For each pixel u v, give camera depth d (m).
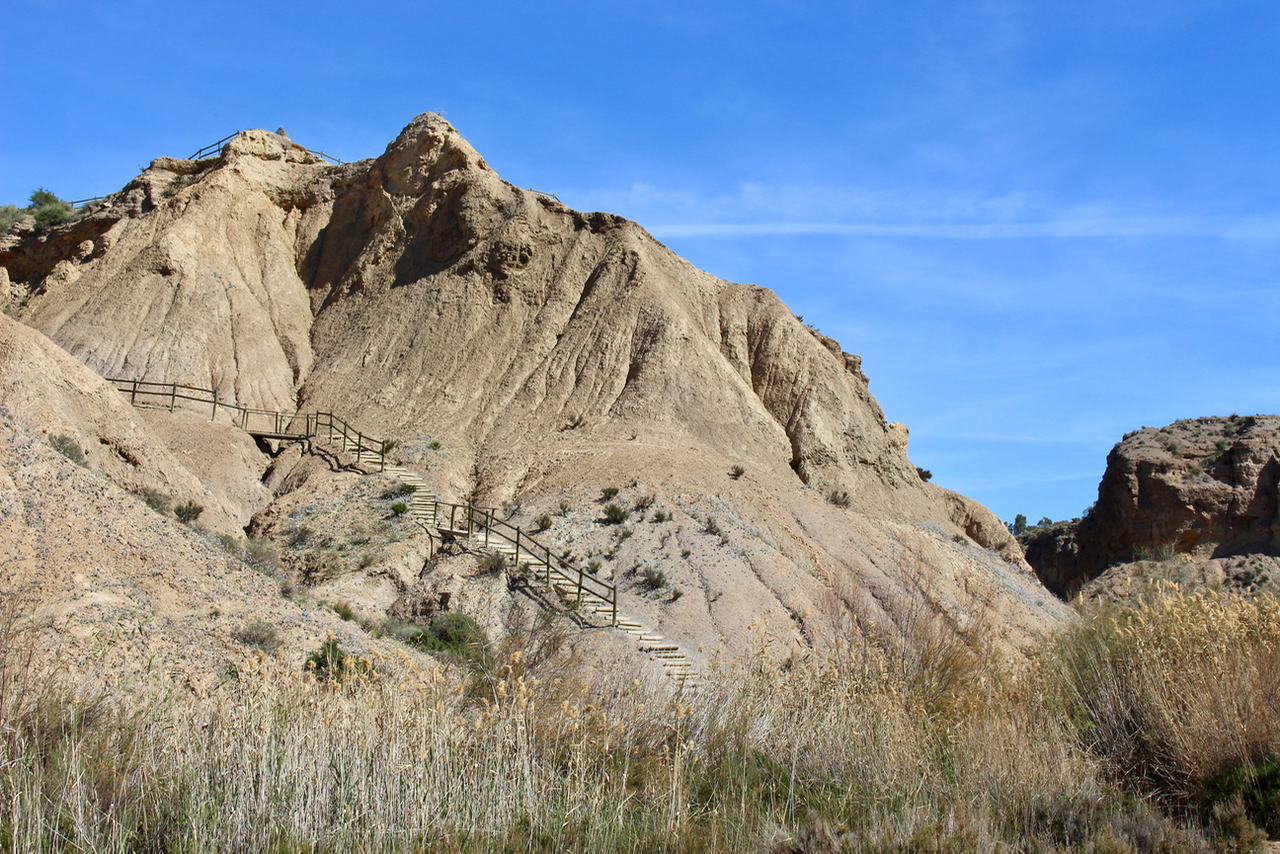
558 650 14.04
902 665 15.20
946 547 42.28
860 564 35.69
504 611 27.78
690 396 46.28
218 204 55.34
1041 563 69.62
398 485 36.09
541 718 10.35
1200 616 12.64
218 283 51.00
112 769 8.42
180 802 8.42
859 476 48.09
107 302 48.62
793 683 13.50
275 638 17.25
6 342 27.36
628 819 9.30
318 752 8.95
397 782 8.73
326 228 59.03
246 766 8.67
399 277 54.03
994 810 9.99
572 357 48.69
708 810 9.83
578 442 42.78
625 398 46.03
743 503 37.59
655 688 12.68
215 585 18.52
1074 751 11.20
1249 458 57.50
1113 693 12.19
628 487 37.50
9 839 7.35
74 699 9.58
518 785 9.23
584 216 55.75
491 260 52.41
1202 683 11.31
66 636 14.11
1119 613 14.18
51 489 18.27
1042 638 16.36
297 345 51.38
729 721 11.58
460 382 47.84
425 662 18.45
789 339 52.97
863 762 11.12
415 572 30.59
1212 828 9.69
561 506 36.56
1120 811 9.89
